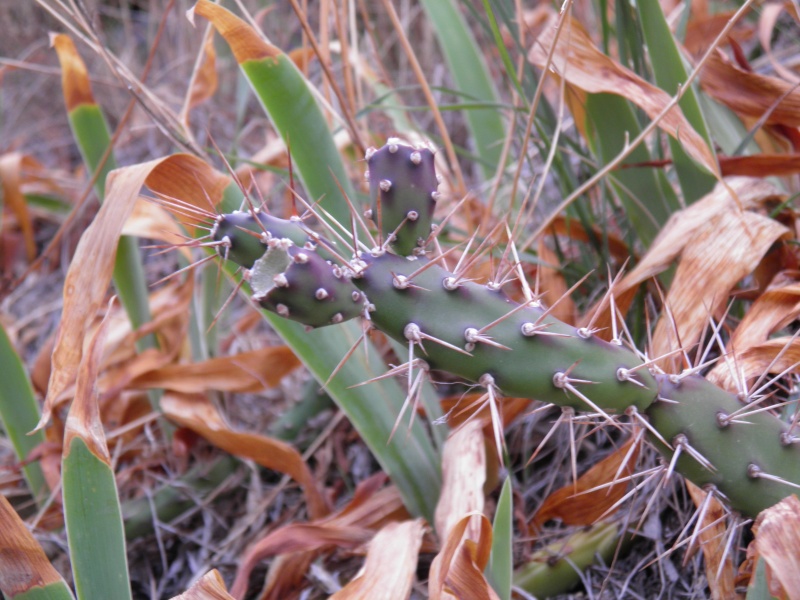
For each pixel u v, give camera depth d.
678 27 0.38
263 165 0.39
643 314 0.37
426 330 0.21
